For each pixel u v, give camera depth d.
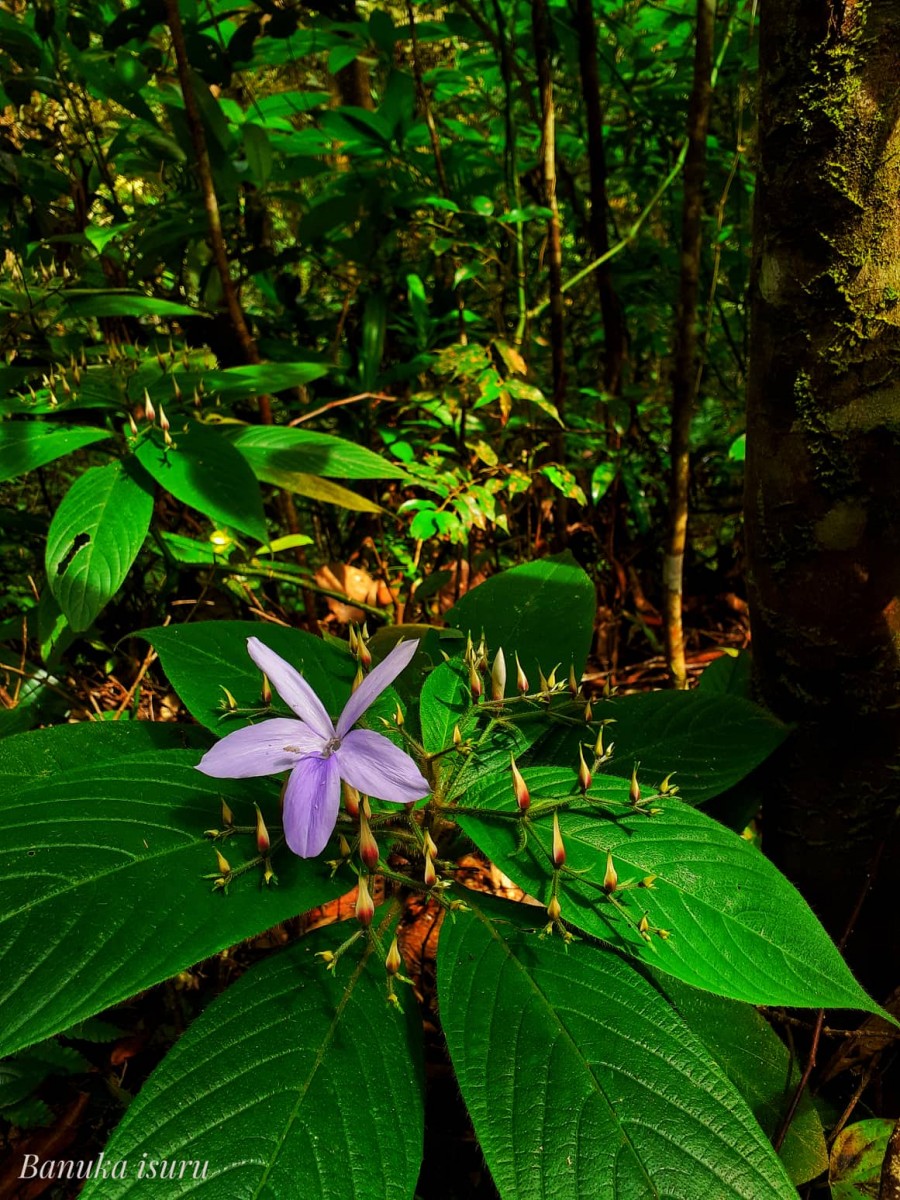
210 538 0.43
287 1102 0.20
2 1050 0.18
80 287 0.50
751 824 0.41
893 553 0.26
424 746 0.27
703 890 0.23
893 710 0.28
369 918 0.21
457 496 0.45
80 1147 0.30
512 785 0.26
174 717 0.47
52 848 0.22
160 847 0.22
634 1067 0.21
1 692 0.39
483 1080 0.20
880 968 0.31
